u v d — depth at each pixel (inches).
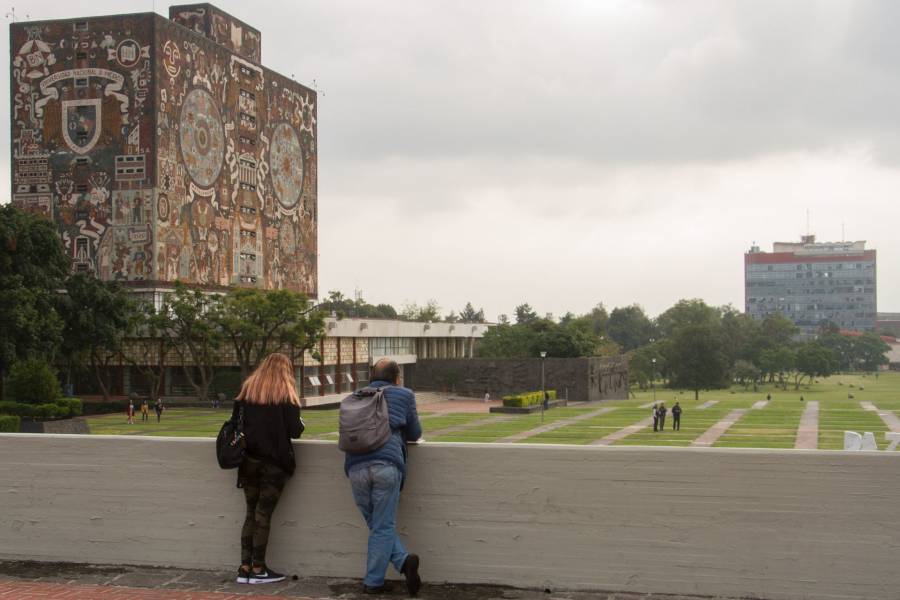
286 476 378.6
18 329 2573.8
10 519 413.4
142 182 3469.5
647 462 351.9
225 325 3319.4
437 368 4852.4
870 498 332.8
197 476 394.9
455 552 368.8
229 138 3912.4
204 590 366.9
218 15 3902.6
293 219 4424.2
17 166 3595.0
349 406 355.6
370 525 359.3
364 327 4215.1
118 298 3169.3
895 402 4453.7
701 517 346.9
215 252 3801.7
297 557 383.2
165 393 3725.4
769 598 340.5
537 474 361.7
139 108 3479.3
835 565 335.3
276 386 375.6
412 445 373.1
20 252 2704.2
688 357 6830.7
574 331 5073.8
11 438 414.0
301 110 4505.4
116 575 388.2
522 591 359.9
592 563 356.2
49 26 3565.5
